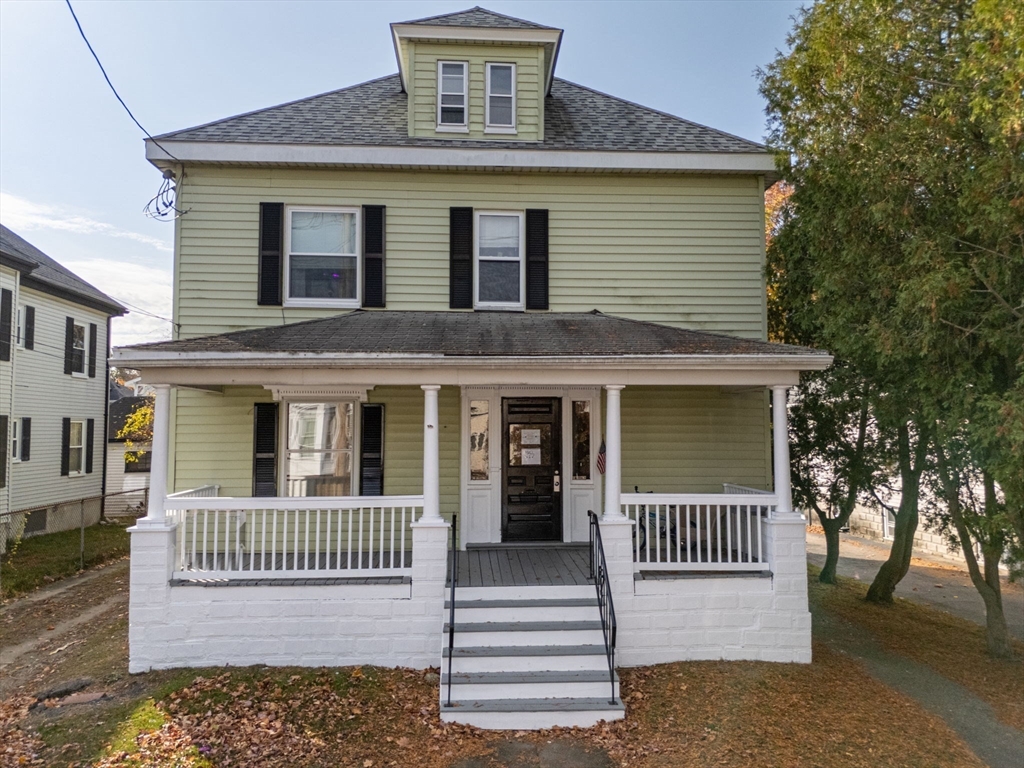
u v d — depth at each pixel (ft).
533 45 35.01
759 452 33.35
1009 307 22.79
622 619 24.89
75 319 67.67
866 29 26.27
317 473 31.89
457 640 22.91
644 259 33.99
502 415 32.37
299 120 34.86
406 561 29.09
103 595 38.65
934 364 25.21
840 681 24.39
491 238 34.01
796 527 25.66
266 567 27.76
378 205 33.12
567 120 37.04
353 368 24.85
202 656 23.94
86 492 68.74
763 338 33.88
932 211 24.98
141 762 18.16
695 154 33.42
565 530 32.04
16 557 48.14
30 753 18.63
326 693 22.15
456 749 19.43
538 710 20.75
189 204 32.14
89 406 69.82
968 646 31.55
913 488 37.29
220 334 31.01
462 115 34.83
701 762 18.84
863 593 41.75
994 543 26.09
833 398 35.53
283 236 32.58
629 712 21.43
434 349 25.45
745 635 25.35
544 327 30.22
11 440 55.93
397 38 35.45
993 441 22.84
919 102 26.35
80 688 22.76
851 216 26.96
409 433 32.24
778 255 34.30
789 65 30.12
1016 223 21.36
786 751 19.45
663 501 25.67
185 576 24.18
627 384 25.57
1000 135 20.70
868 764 19.07
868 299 27.25
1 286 55.31
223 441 31.60
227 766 18.15
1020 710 23.81
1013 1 18.81
